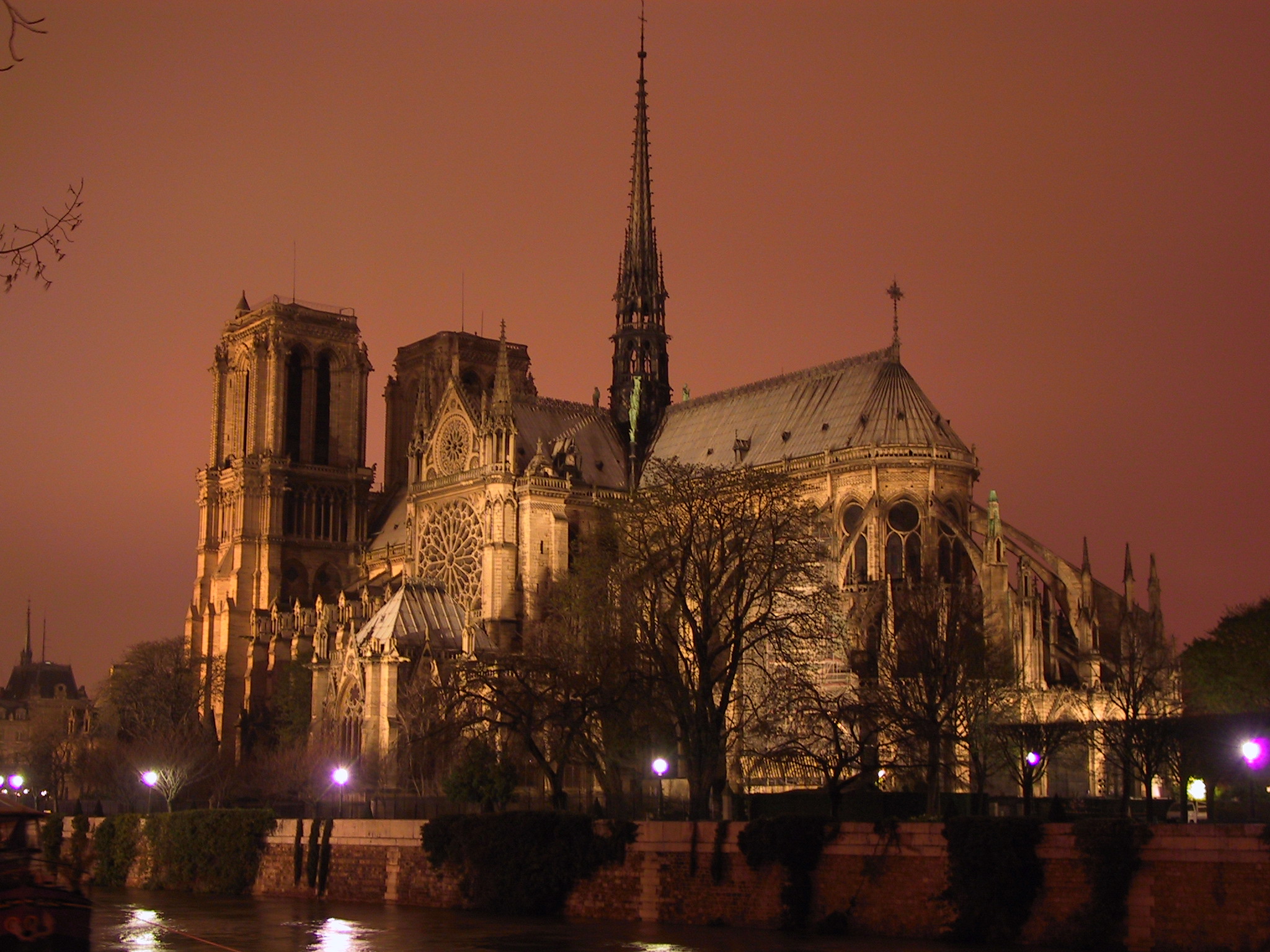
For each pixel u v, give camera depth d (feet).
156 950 296.51
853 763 402.31
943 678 426.51
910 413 580.71
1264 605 429.38
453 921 334.03
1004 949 272.10
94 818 482.28
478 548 647.56
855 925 295.07
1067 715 488.85
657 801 451.53
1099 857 265.75
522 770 473.67
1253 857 252.21
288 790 565.53
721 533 407.85
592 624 445.37
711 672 403.95
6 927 208.33
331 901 391.45
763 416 637.71
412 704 510.58
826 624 477.36
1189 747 397.39
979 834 279.08
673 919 320.91
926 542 554.87
